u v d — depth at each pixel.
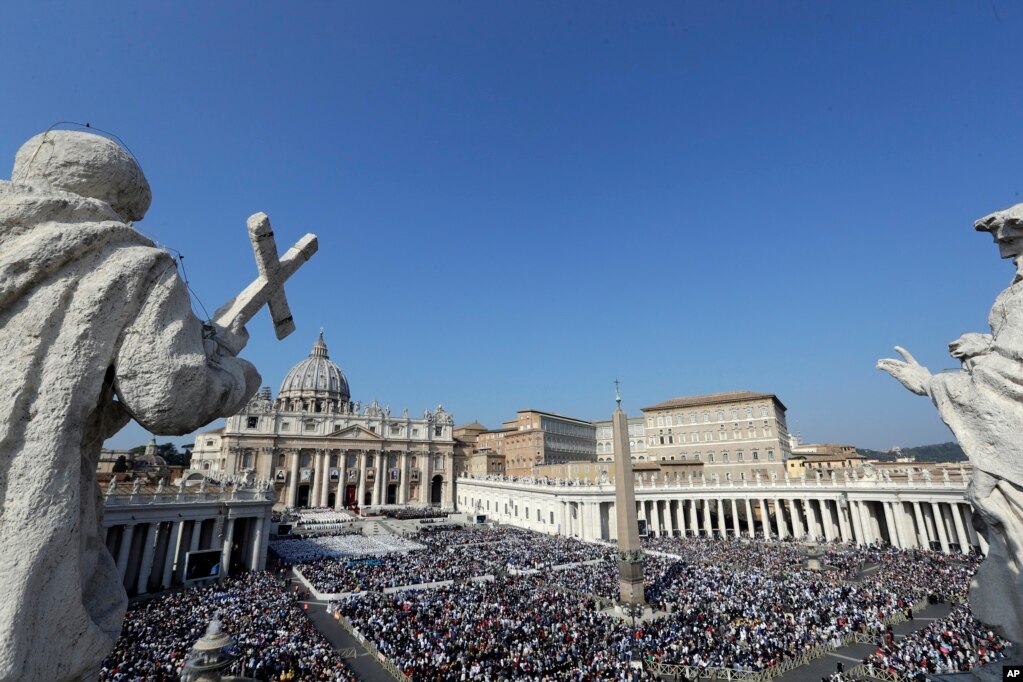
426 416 137.88
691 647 25.30
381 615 31.47
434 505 136.25
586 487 70.62
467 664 23.27
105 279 3.51
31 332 3.27
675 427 102.62
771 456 91.50
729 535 71.69
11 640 2.78
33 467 3.11
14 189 3.52
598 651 25.09
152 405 3.60
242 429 116.50
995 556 5.46
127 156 4.28
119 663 20.95
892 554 50.41
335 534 77.75
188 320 3.99
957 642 22.75
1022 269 5.50
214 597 34.66
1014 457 5.08
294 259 6.07
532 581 41.97
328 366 158.50
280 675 21.30
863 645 26.45
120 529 37.03
